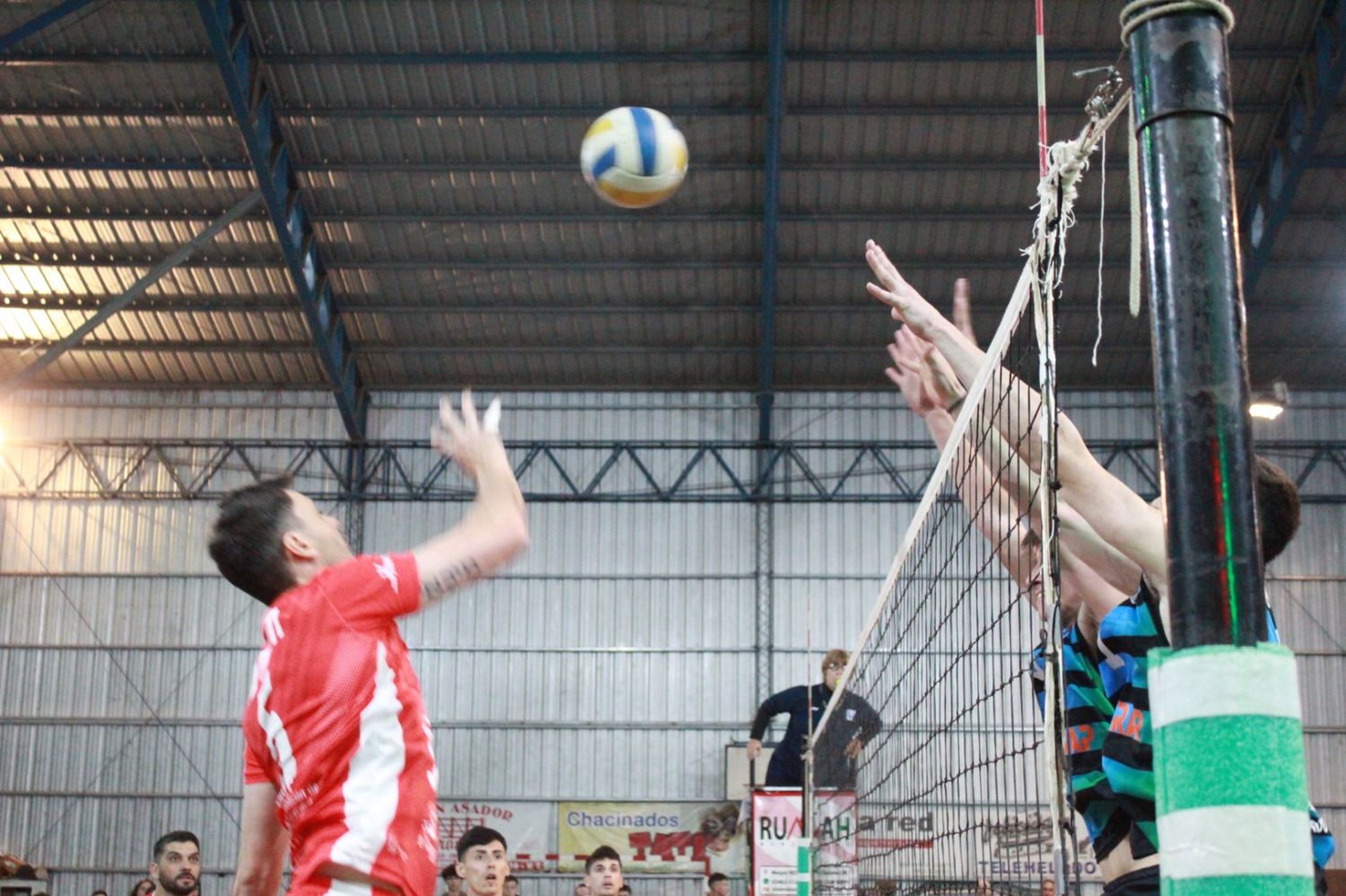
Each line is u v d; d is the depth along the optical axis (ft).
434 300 80.53
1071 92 69.05
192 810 83.10
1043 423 9.07
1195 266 6.48
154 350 84.38
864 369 84.33
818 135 71.77
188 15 66.69
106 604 85.71
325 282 78.48
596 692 84.48
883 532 85.05
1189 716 6.00
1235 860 5.80
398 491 85.76
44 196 76.18
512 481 8.91
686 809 82.48
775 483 85.81
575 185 74.28
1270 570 82.38
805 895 31.30
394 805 7.87
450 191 74.84
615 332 82.74
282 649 8.14
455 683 85.10
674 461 86.63
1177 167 6.59
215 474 86.79
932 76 69.10
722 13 66.39
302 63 68.23
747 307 80.23
